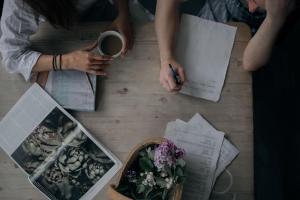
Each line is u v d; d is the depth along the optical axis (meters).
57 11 1.09
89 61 1.15
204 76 1.15
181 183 0.98
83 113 1.17
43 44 1.22
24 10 1.14
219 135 1.11
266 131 1.14
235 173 1.08
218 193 1.08
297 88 1.17
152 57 1.17
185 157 1.11
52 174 1.14
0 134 1.19
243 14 1.50
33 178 1.15
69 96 1.18
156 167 0.98
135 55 1.18
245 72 1.14
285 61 1.21
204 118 1.13
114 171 1.12
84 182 1.13
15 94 1.20
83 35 1.21
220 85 1.14
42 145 1.16
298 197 1.09
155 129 1.14
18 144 1.17
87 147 1.14
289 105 1.18
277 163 1.11
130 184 1.01
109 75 1.18
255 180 1.08
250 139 1.10
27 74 1.19
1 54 1.22
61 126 1.17
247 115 1.11
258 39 1.10
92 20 1.49
